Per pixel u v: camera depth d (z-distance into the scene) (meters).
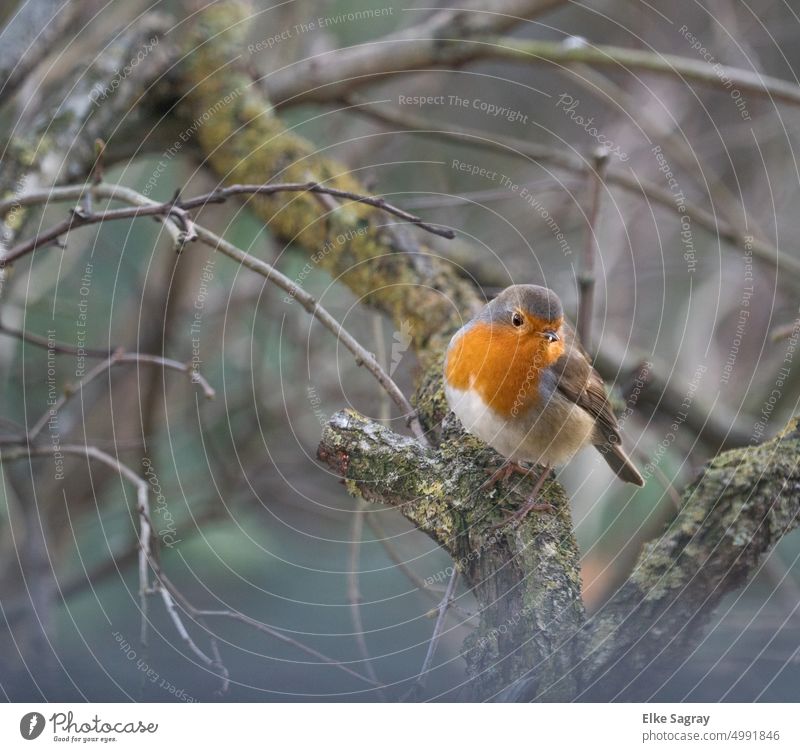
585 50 9.66
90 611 10.23
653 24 12.93
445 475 6.41
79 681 6.71
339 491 11.86
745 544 5.36
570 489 10.62
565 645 5.57
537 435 6.80
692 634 5.44
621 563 10.29
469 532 6.19
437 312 8.23
